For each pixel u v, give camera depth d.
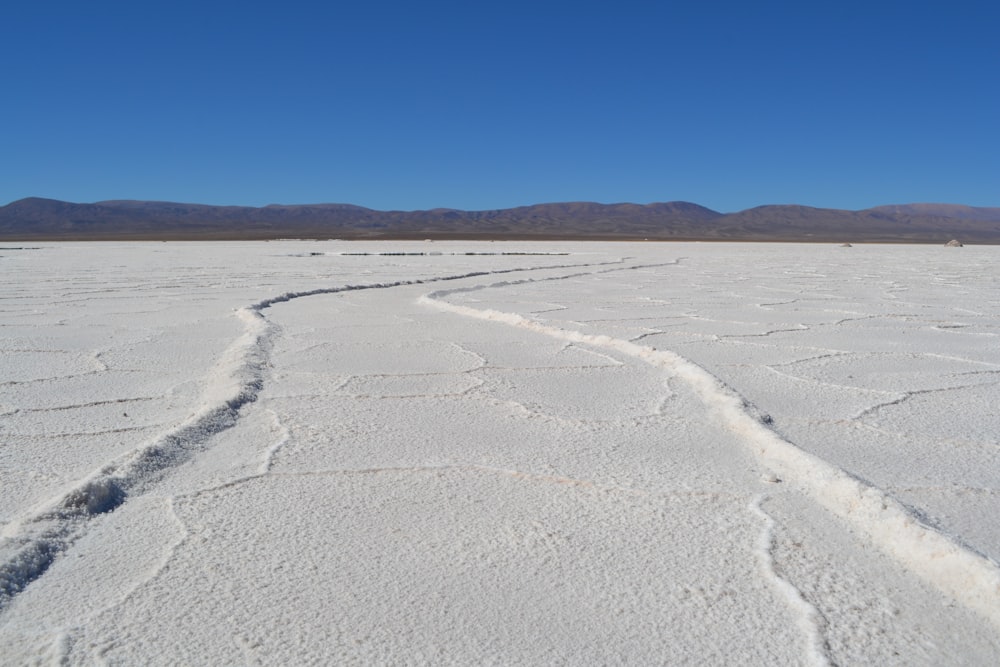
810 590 2.20
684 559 2.39
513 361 5.58
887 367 5.39
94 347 6.12
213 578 2.26
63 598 2.14
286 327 7.36
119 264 19.92
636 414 4.09
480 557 2.41
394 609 2.10
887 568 2.33
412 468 3.21
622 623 2.03
